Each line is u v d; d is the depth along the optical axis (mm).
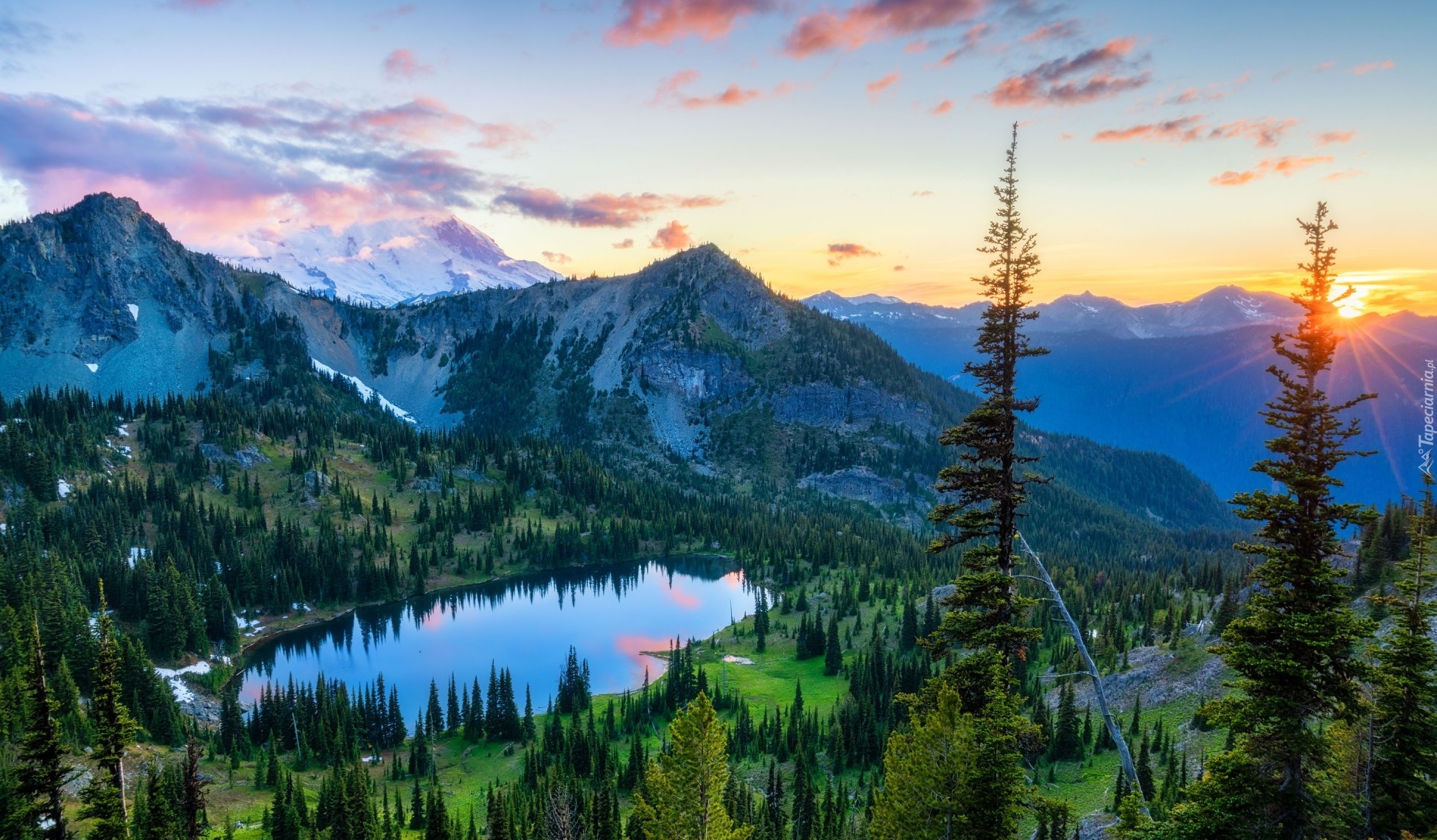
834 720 118688
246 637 196750
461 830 84500
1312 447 25891
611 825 82625
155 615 161625
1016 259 30250
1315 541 25688
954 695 30906
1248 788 26625
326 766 121125
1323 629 24750
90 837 43594
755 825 77375
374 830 77875
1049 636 146500
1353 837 29078
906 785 32969
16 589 144250
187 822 54375
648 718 130000
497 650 192000
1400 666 30234
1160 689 107000
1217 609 125000
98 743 44500
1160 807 37281
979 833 31516
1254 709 25828
